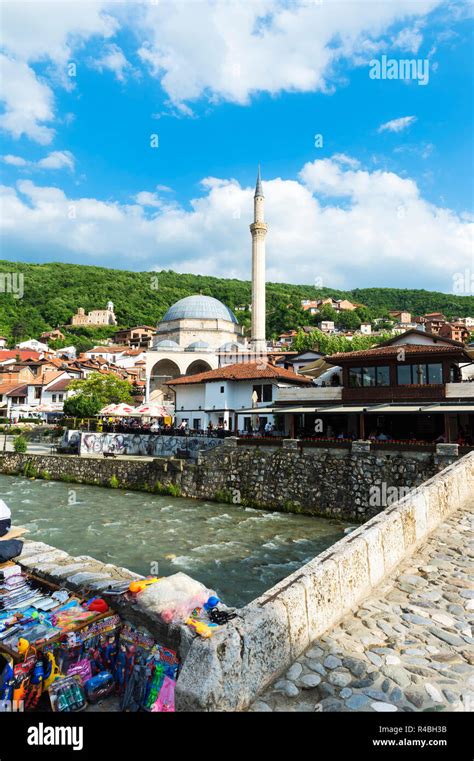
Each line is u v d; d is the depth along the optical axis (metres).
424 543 8.50
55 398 70.38
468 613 5.75
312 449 23.31
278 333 122.62
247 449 25.62
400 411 23.19
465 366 29.44
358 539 6.48
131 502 26.20
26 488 31.02
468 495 11.98
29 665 4.71
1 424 60.44
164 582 4.96
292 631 4.67
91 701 4.73
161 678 4.44
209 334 63.72
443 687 4.24
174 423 42.38
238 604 12.70
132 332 134.50
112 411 39.16
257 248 57.78
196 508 24.58
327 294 192.50
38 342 119.50
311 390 29.28
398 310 168.50
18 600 6.02
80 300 157.00
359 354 27.56
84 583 6.07
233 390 37.78
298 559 16.45
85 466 32.91
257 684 4.09
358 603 6.03
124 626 5.20
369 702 4.01
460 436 23.48
